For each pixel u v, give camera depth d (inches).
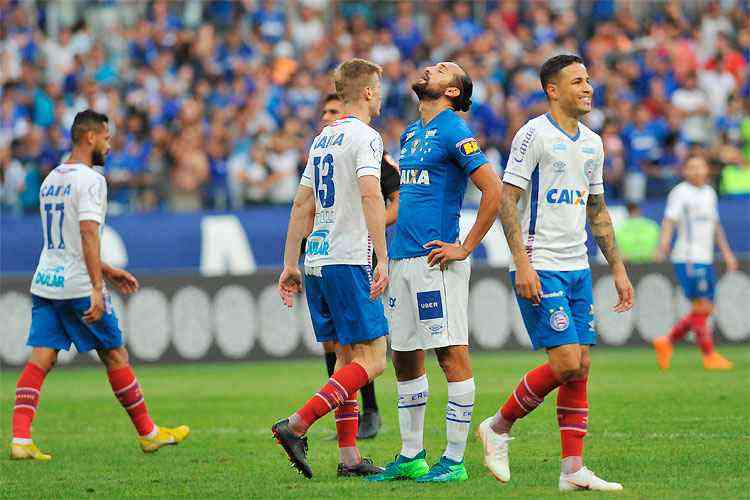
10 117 2783.0
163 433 1147.9
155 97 2878.9
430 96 924.6
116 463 1080.2
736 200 2591.0
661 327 2354.8
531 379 884.0
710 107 3275.1
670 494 836.0
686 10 3491.6
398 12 3270.2
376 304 931.3
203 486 934.4
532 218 885.2
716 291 2379.4
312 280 955.3
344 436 969.5
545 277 874.8
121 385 1135.6
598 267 2338.8
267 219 2418.8
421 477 925.2
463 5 3289.9
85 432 1314.0
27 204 2564.0
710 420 1267.2
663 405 1405.0
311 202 969.5
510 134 2925.7
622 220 2524.6
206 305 2204.7
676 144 2935.5
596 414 1334.9
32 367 1139.9
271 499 856.3
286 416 1408.7
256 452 1131.3
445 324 906.7
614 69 3203.7
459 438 919.7
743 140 3088.1
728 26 3489.2
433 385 1713.8
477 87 2989.7
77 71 2974.9
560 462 1020.5
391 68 3006.9
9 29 3097.9
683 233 1931.6
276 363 2182.6
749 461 991.6
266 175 2667.3
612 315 2335.1
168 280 2192.4
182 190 2596.0
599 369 1898.4
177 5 3186.5
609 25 3309.5
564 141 881.5
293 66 3053.6
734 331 2384.4
